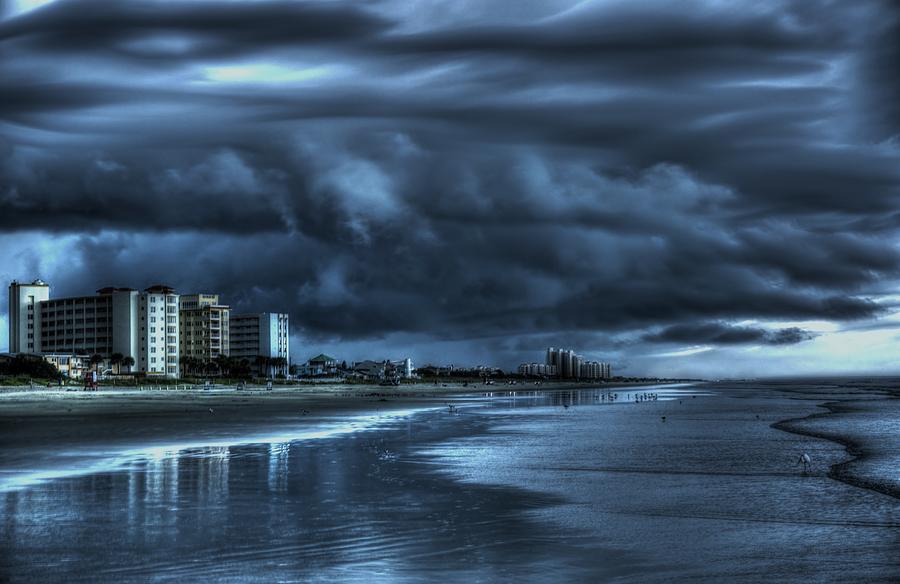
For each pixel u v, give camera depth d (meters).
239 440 48.81
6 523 21.75
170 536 20.19
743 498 27.16
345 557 18.23
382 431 58.78
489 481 31.02
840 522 22.88
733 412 95.00
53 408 94.50
